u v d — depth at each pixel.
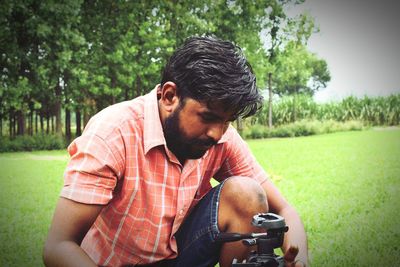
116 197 1.65
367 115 20.61
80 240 1.51
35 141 16.39
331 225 3.62
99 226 1.75
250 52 20.08
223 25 20.14
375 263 2.71
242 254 1.74
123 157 1.56
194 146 1.50
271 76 21.17
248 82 1.36
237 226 1.70
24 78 17.23
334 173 6.85
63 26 17.52
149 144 1.58
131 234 1.68
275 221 1.41
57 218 1.48
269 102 20.19
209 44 1.38
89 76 18.66
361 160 8.43
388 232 3.43
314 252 2.91
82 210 1.48
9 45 17.23
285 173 6.95
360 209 4.25
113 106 1.65
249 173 1.95
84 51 18.03
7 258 3.02
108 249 1.74
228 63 1.36
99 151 1.51
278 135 18.30
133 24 19.50
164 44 19.00
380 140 12.99
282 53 20.44
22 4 16.56
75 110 20.05
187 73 1.38
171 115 1.48
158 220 1.66
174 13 19.58
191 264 1.76
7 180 7.19
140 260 1.73
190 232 1.78
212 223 1.70
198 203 1.83
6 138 18.23
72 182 1.49
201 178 1.79
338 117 20.89
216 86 1.34
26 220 4.19
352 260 2.77
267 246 1.44
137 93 20.44
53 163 10.34
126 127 1.58
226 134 1.87
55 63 17.73
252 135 18.20
